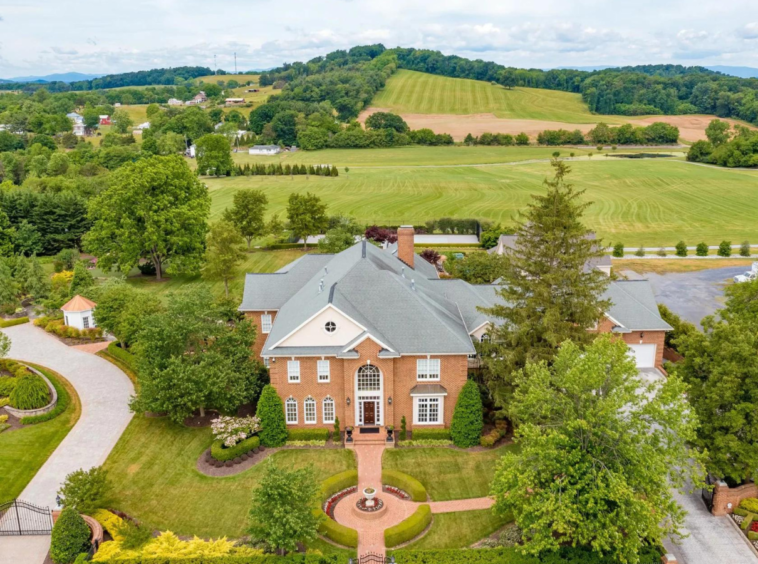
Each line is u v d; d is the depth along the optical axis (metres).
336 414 44.78
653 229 119.38
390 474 39.19
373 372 43.69
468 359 51.28
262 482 31.06
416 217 129.00
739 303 47.06
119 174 85.44
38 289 76.88
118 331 61.34
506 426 44.97
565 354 33.41
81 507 34.31
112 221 83.06
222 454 41.12
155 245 85.88
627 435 30.00
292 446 43.56
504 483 30.78
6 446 43.47
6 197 102.94
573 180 168.75
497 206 138.38
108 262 84.12
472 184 164.50
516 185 162.62
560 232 43.50
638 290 57.03
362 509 36.03
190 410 46.56
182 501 37.38
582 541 29.20
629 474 30.05
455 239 108.56
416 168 191.50
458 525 35.12
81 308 66.88
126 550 31.28
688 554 32.12
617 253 99.44
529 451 30.72
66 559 30.95
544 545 28.91
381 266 50.09
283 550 31.75
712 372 35.34
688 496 37.31
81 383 54.16
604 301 44.84
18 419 47.34
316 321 43.03
